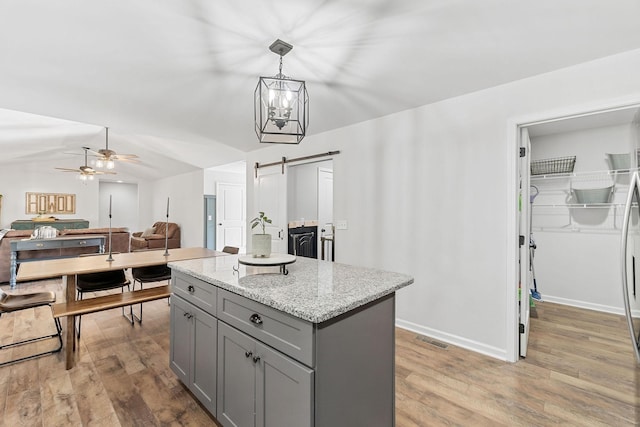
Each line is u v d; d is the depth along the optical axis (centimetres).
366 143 331
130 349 260
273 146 456
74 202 897
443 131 273
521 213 245
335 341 123
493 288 245
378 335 149
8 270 472
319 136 383
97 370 226
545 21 162
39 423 170
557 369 224
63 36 175
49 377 217
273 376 129
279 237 443
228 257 240
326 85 244
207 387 171
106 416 176
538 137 388
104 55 197
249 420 141
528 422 169
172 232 793
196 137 416
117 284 316
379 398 150
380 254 319
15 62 206
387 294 153
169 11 153
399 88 249
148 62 207
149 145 623
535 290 353
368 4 148
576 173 359
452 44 185
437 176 277
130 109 303
